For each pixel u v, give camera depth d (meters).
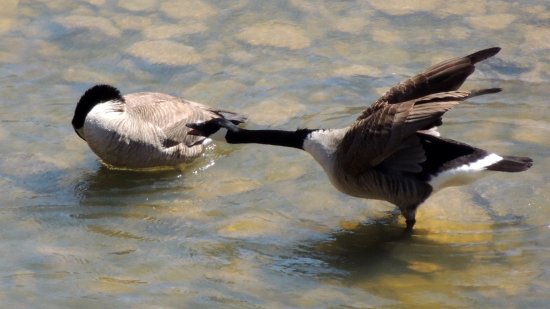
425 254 11.84
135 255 11.89
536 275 11.18
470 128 14.78
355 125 11.89
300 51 17.44
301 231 12.49
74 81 16.66
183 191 13.73
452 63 12.11
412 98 11.98
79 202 13.37
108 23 18.50
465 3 19.06
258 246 12.09
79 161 14.62
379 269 11.51
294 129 15.01
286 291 11.01
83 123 13.96
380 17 18.59
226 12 18.92
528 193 13.07
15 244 12.15
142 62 17.17
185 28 18.33
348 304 10.68
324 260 11.74
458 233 12.30
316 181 13.82
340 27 18.27
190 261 11.72
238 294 10.93
